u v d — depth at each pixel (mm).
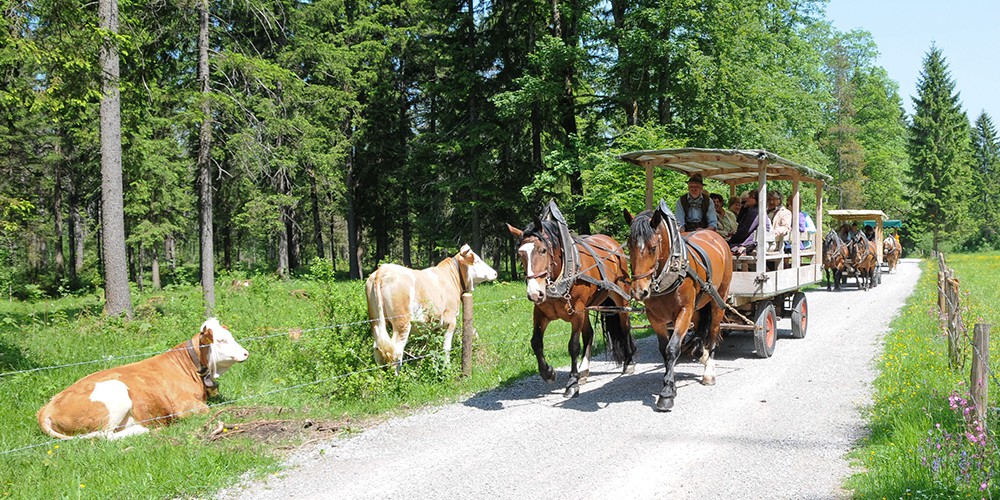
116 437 6660
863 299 19969
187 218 33844
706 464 5836
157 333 12602
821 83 33594
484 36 28844
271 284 21641
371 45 31844
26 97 9539
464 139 28719
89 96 10141
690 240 8617
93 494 5207
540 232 7785
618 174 19016
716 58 21953
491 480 5586
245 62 18422
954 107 66062
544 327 8594
